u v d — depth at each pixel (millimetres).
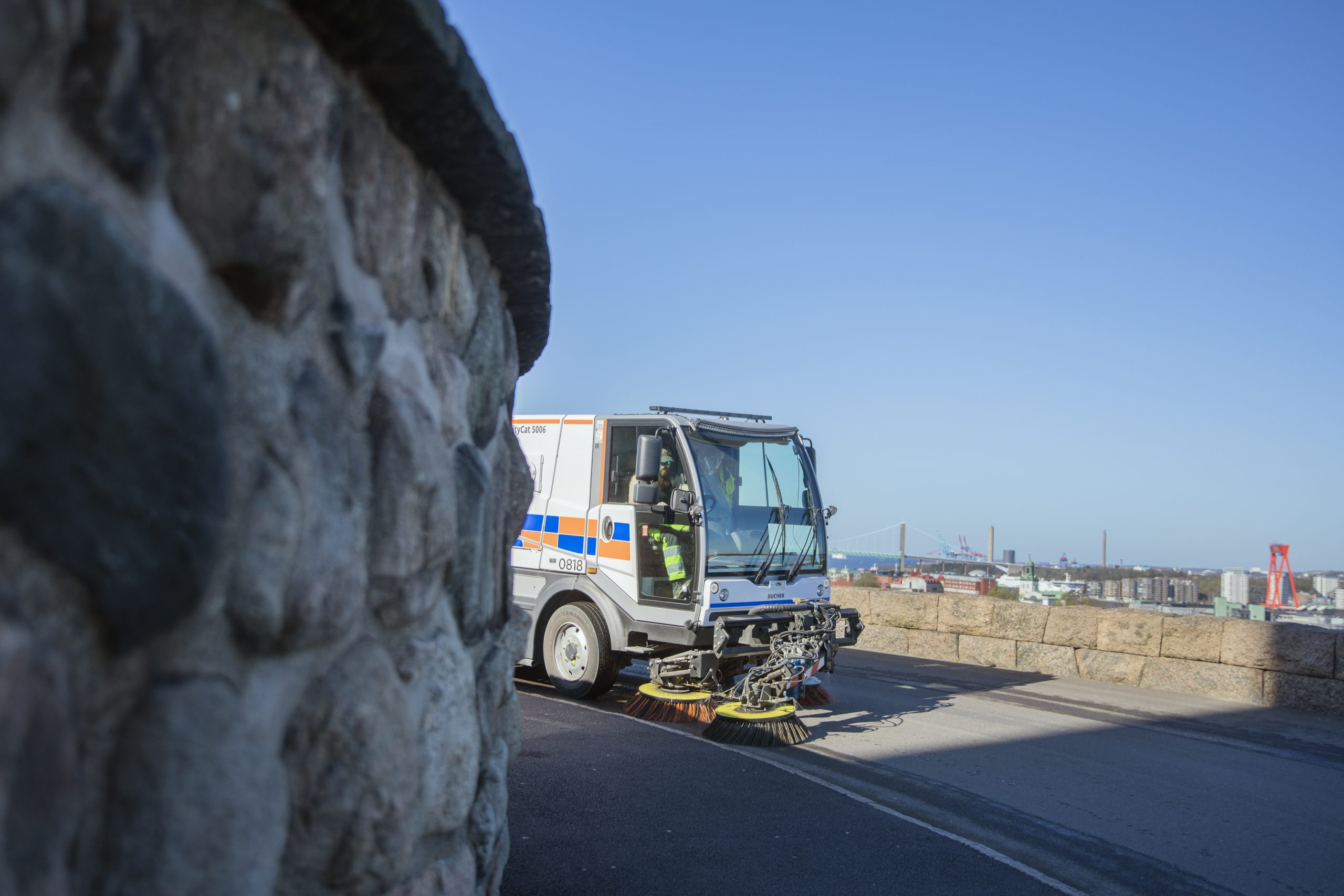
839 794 5660
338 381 1484
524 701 8344
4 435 800
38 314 832
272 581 1244
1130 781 6703
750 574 8781
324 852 1420
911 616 13766
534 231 2205
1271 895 4617
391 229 1679
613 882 3971
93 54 915
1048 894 4297
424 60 1476
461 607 2076
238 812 1196
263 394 1258
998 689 10805
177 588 1040
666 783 5598
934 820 5480
